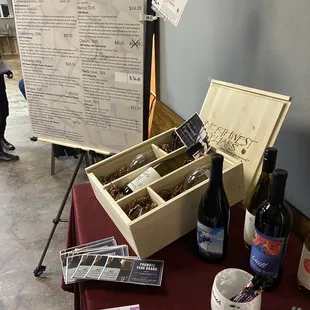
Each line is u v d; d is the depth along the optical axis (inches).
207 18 54.4
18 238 85.4
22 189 107.6
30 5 54.1
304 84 36.0
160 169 39.6
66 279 31.6
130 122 54.9
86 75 54.6
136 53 49.1
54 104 60.7
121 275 31.3
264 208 27.5
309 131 36.4
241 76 47.4
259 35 41.8
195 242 35.8
